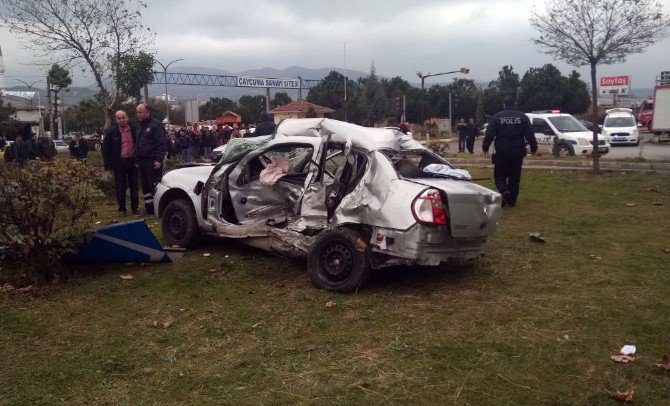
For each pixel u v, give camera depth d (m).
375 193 6.18
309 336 5.13
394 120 39.00
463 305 5.81
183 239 8.02
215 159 12.12
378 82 56.09
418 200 5.89
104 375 4.47
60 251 6.57
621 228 9.10
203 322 5.48
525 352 4.72
